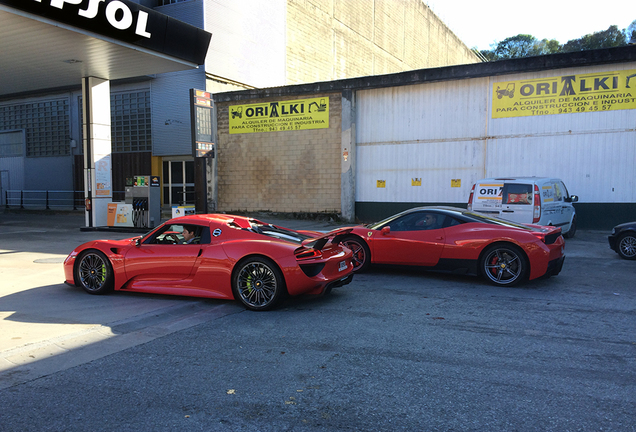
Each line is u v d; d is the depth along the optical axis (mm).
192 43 13875
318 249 5672
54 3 10266
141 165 22000
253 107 18297
